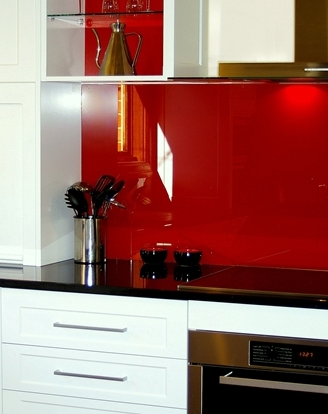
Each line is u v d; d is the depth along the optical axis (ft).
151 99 11.23
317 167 10.55
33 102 10.55
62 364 9.61
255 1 9.41
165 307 9.12
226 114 10.89
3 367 9.84
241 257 10.94
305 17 9.23
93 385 9.50
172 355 9.12
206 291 8.98
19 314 9.73
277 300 8.62
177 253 10.71
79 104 11.57
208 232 11.07
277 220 10.74
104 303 9.37
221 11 9.57
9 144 10.75
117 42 10.48
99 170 11.57
